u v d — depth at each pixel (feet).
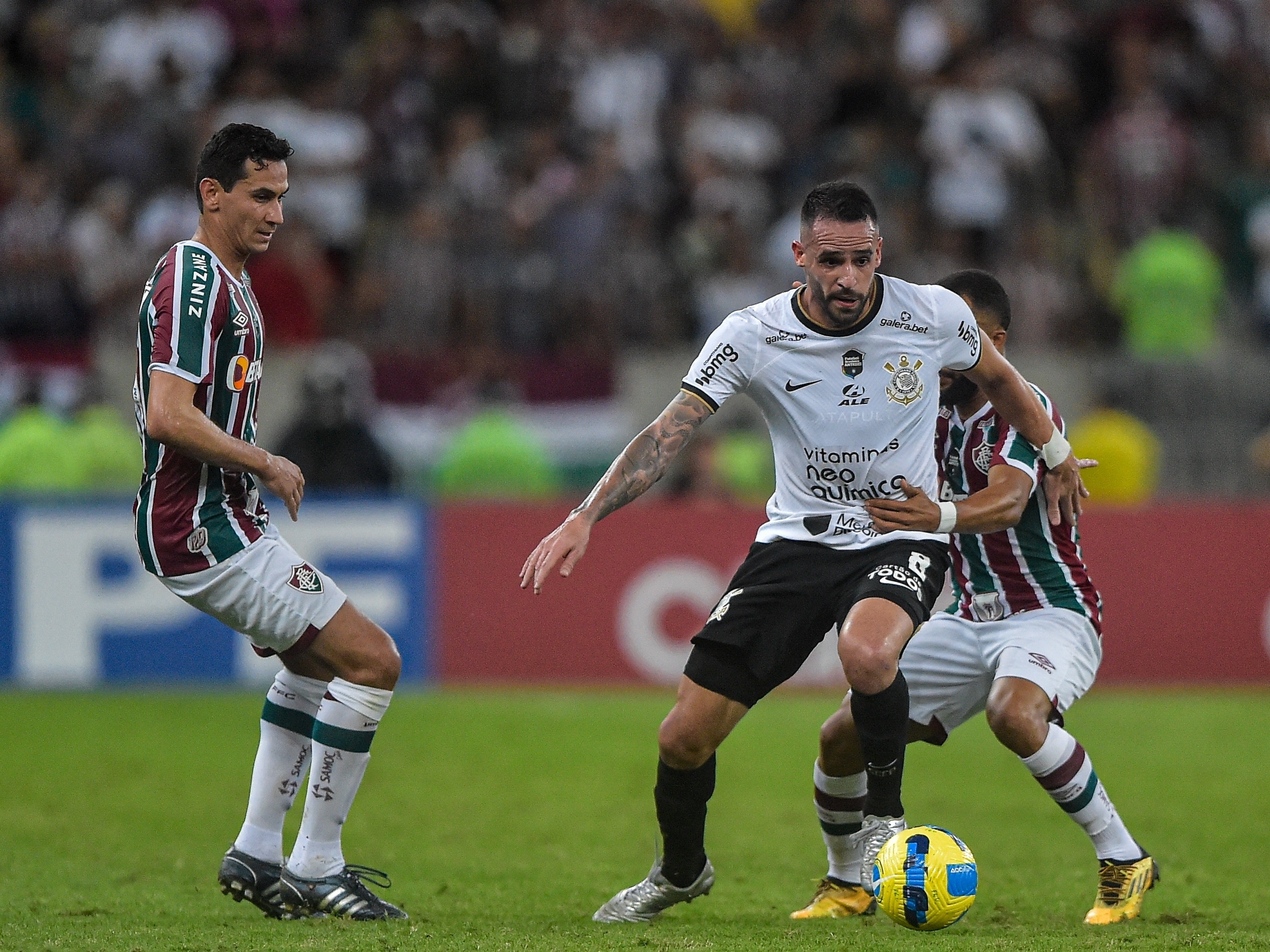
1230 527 133.90
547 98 192.65
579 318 167.22
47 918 58.70
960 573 64.95
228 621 58.95
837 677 135.64
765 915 61.72
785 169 190.49
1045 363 162.09
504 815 87.56
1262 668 133.80
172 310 56.13
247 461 56.03
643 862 74.90
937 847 55.21
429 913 61.11
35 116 191.62
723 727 57.16
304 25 199.72
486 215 173.27
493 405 154.71
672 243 181.06
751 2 218.38
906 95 190.19
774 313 57.77
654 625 132.57
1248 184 189.88
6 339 163.02
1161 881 70.74
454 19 195.42
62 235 165.78
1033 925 58.85
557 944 53.21
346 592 130.31
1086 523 133.49
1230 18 209.15
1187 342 169.68
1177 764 104.78
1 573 129.08
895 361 57.16
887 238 174.19
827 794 61.21
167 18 194.08
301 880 58.85
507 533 131.95
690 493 149.89
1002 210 181.16
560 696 130.11
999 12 206.18
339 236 176.45
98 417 142.92
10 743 107.76
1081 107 199.21
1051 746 60.13
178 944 52.75
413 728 115.14
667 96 193.57
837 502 58.29
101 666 129.80
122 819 84.89
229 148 57.82
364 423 142.61
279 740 59.93
